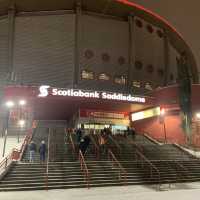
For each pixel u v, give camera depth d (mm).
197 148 28094
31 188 15453
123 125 40125
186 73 29016
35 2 43500
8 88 32125
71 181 16641
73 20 44719
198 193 14648
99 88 43562
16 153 19953
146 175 18672
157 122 35781
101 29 46469
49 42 43469
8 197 13305
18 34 43531
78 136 23891
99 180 17203
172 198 13156
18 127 34500
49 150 21781
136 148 24875
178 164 21344
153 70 49250
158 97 36094
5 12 45094
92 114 38094
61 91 32031
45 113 40219
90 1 44844
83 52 44125
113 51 46188
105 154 22344
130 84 45406
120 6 46250
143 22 50125
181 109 28156
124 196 13602
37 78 41875
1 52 43062
